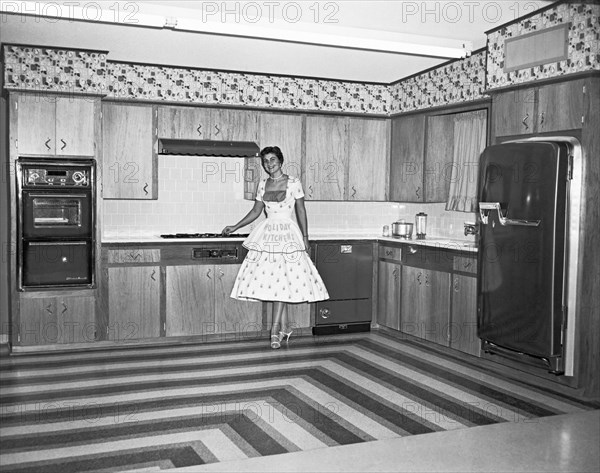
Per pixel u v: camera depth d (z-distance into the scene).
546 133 4.70
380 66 6.28
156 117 6.20
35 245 5.54
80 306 5.75
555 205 4.37
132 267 5.88
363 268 6.70
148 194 6.21
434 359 5.52
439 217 6.84
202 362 5.34
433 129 6.51
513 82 4.99
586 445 3.55
